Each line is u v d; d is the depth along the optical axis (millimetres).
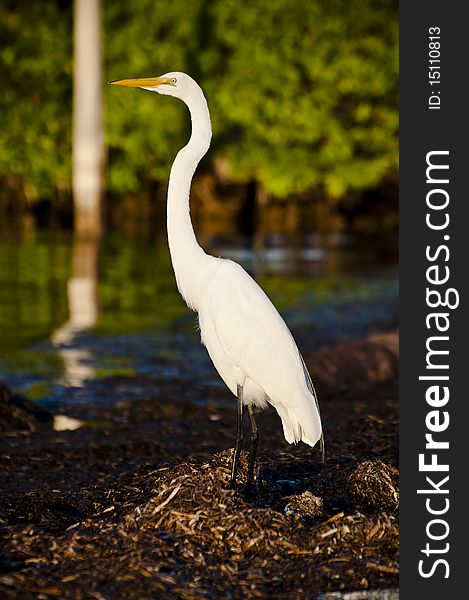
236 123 33500
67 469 8984
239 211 36312
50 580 6207
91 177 30266
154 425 10906
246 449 9773
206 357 14805
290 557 6629
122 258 25812
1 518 7246
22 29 32250
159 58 32219
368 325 17312
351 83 32531
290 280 22594
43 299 19391
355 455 8984
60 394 12375
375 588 6312
